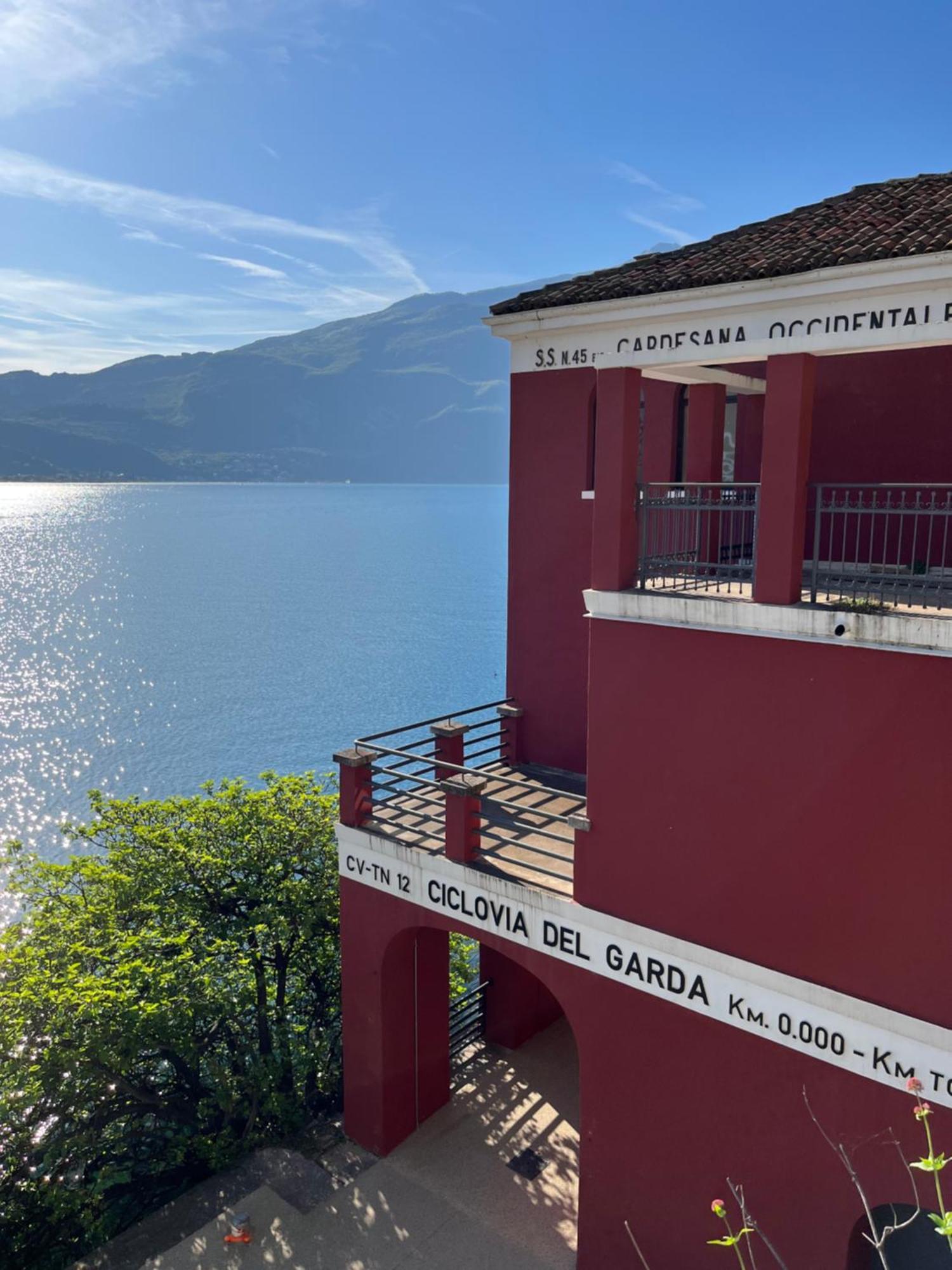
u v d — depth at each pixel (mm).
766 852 8273
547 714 14023
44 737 67625
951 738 7141
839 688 7672
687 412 12453
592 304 8930
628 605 8875
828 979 8023
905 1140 7719
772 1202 8617
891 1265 9711
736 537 13109
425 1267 10453
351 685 85312
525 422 13469
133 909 15078
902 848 7500
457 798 10789
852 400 11500
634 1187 9625
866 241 7781
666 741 8805
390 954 11930
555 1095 13469
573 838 11461
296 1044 14633
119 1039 12672
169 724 71500
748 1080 8648
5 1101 11680
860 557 11719
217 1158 13172
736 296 8016
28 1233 12602
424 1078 12758
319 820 17078
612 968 9523
